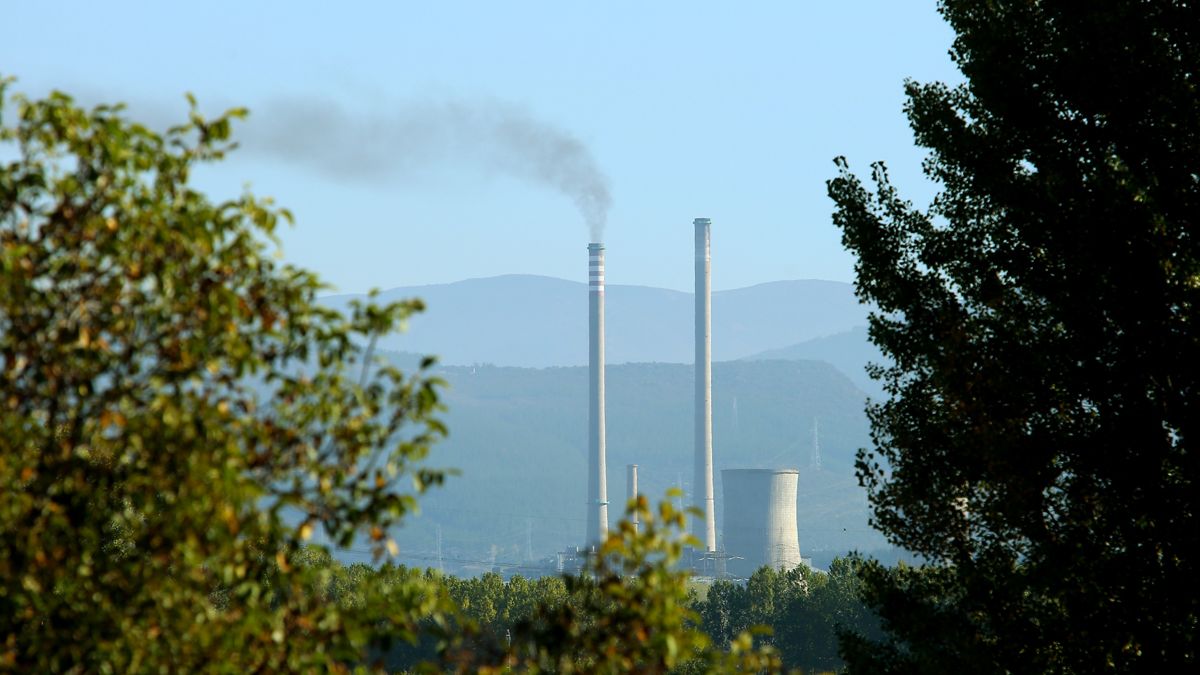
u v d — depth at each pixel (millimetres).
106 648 39062
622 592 41906
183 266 40125
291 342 41531
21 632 39906
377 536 40938
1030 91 102125
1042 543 96875
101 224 39500
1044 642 98812
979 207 106750
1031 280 101875
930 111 109125
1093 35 97188
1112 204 92688
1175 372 93750
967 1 109000
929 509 105312
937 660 102625
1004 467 96625
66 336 39469
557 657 42344
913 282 107938
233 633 40219
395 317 41094
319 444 40594
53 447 39812
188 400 40062
